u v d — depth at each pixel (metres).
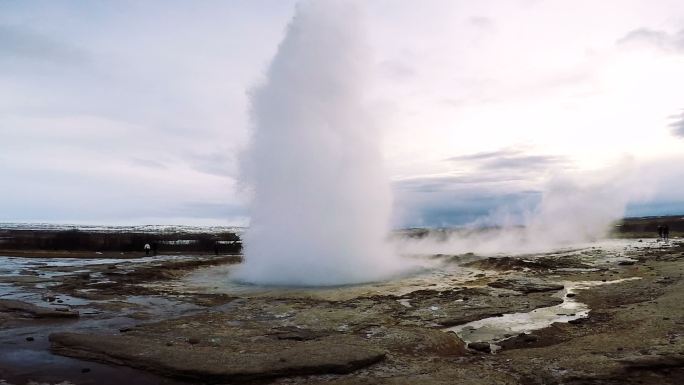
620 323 11.69
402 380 8.05
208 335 11.34
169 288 19.62
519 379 8.12
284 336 11.16
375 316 13.48
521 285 18.73
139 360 9.21
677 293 14.41
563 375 8.09
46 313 13.70
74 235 54.00
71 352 10.05
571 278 20.62
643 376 7.98
